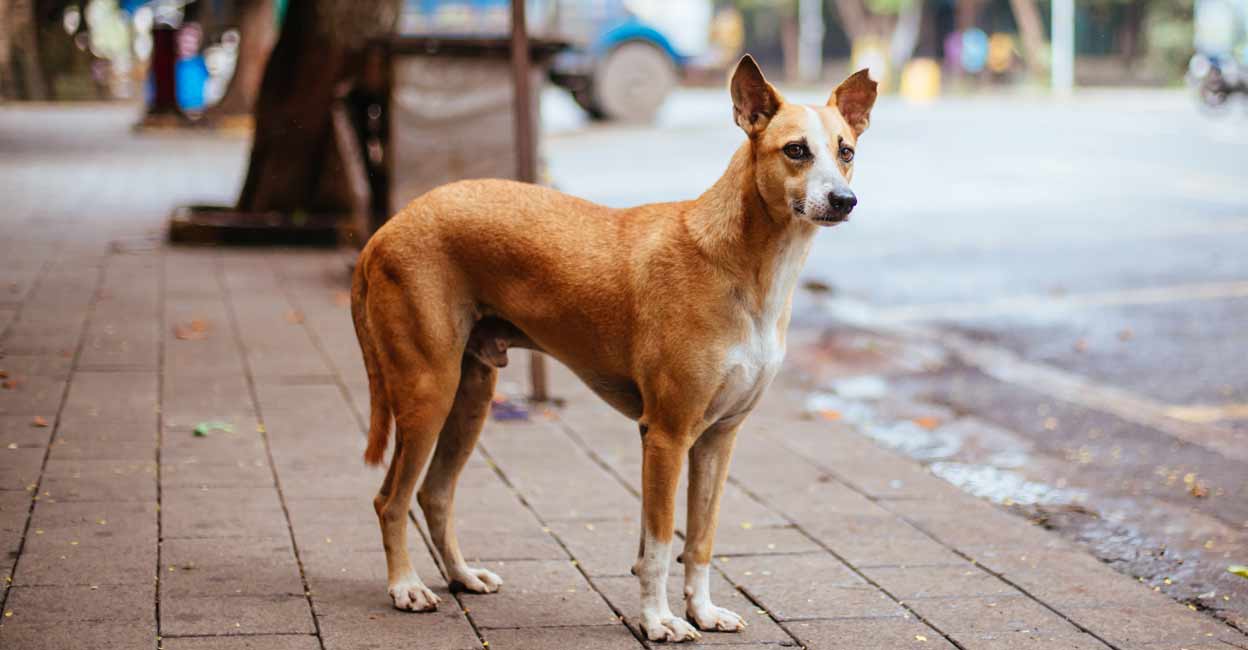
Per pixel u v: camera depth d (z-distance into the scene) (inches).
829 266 496.7
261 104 509.4
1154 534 234.1
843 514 234.7
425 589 184.9
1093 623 187.9
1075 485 263.0
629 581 197.5
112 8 1382.9
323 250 494.6
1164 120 1074.1
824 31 2194.9
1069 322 407.2
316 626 176.2
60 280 417.7
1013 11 1948.8
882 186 697.0
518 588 193.6
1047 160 796.6
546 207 178.9
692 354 167.8
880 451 277.9
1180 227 562.9
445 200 180.2
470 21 622.2
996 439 295.1
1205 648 180.1
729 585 198.8
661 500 172.1
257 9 1015.0
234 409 281.7
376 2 480.7
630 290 171.6
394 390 180.9
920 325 406.6
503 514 226.1
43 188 644.7
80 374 305.1
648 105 1061.1
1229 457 282.2
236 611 179.8
